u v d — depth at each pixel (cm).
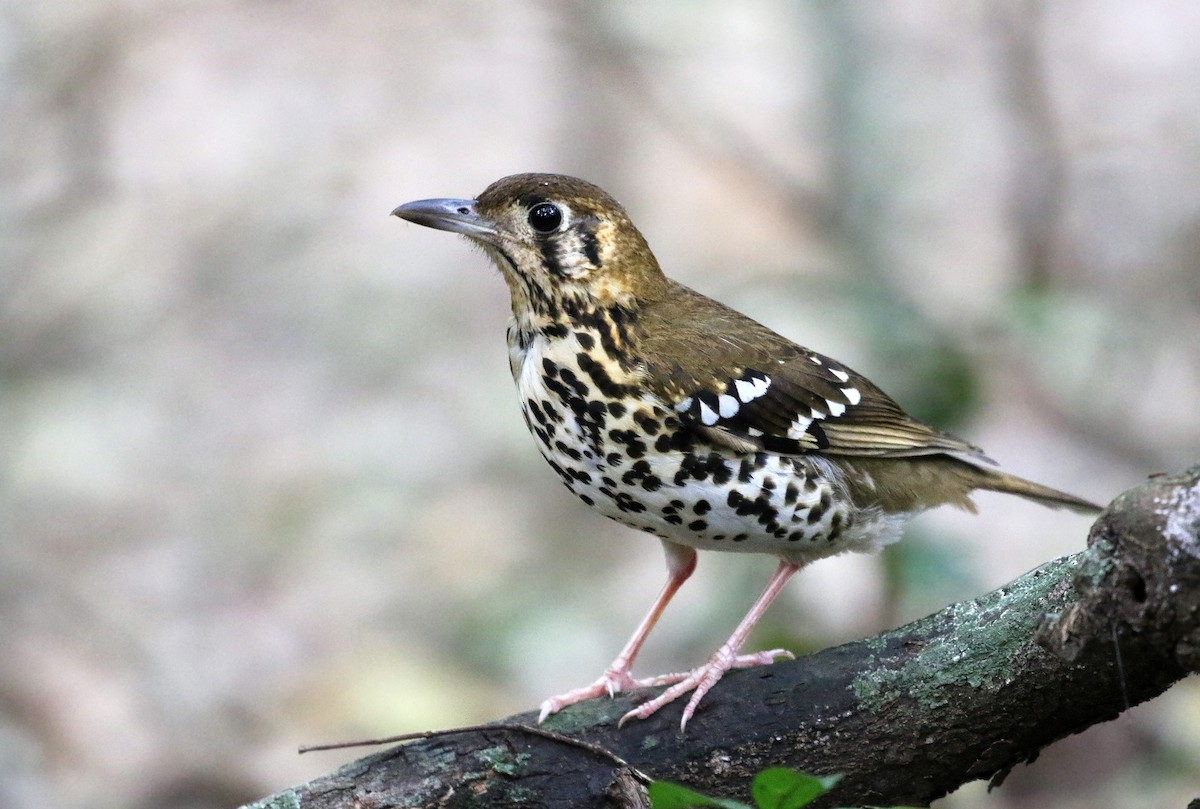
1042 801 1056
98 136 1830
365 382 1695
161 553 1462
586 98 1908
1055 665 581
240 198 1844
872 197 1498
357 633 1348
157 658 1312
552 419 764
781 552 788
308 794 624
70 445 1565
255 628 1357
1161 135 1742
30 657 1288
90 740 1209
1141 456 1389
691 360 750
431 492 1552
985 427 1382
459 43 1994
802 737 630
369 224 1852
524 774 621
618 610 1298
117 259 1755
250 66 1961
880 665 623
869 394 802
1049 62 1786
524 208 766
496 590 1359
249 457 1595
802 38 1631
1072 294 1491
